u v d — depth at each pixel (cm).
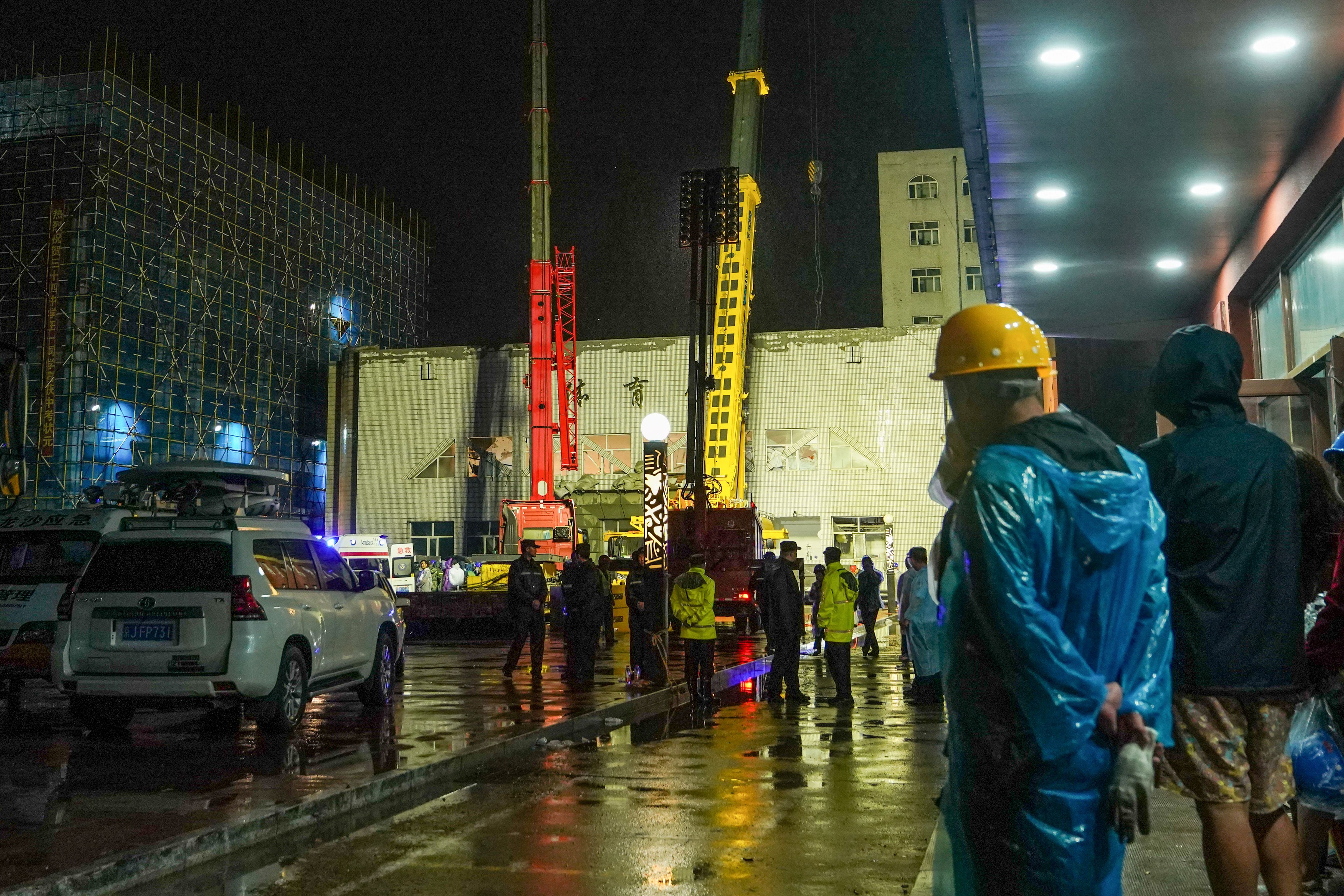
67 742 1023
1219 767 344
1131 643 257
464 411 5488
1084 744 243
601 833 673
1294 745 422
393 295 7444
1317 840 479
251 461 6212
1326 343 1459
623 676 1688
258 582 1054
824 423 5156
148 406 5544
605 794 798
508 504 4356
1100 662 252
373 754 921
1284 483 350
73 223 5378
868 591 2222
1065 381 3656
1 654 1273
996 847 252
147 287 5603
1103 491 252
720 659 2100
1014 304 2144
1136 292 2039
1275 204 1501
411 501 5466
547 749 1027
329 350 6850
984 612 247
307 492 6644
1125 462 264
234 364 6116
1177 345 366
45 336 5269
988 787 253
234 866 607
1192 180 1483
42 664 1279
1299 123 1302
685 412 5216
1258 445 351
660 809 741
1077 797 245
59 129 5484
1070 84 1205
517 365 5484
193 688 1017
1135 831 238
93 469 5178
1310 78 1188
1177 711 350
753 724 1196
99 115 5453
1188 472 350
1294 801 475
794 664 1408
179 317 5778
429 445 5488
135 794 749
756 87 4862
